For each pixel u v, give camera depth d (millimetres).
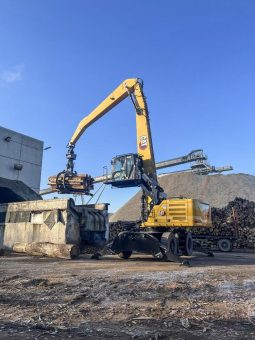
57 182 24562
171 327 5504
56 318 6016
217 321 5762
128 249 16500
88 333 5227
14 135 33125
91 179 24859
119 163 18125
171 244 16406
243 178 61906
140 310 6410
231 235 26578
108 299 7258
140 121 19562
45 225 20703
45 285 8773
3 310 6555
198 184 63062
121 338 5004
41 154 35938
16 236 22531
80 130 23922
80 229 20359
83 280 9289
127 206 65688
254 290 7875
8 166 32250
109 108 22328
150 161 18781
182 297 7309
